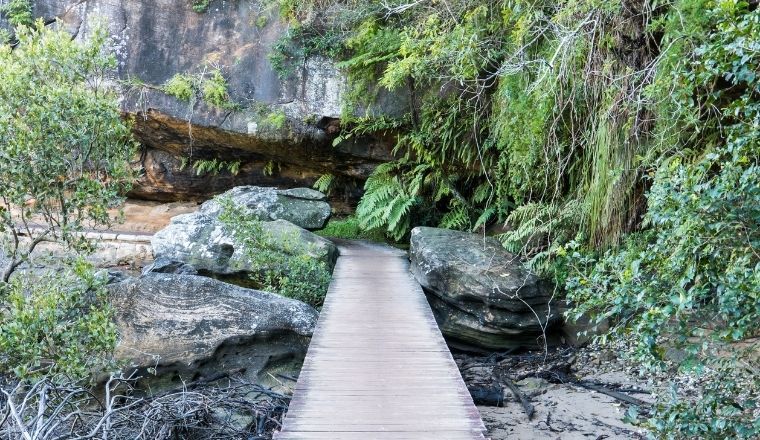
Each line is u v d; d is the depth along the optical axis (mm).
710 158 4789
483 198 12141
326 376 6059
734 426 4465
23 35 7434
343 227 14211
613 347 8539
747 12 5262
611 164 8070
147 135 13500
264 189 12852
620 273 5406
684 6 6543
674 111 6664
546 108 8523
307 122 12727
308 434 4906
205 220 11133
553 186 9992
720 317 5055
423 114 11969
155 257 10930
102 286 6855
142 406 6621
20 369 5559
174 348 7988
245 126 12773
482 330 9680
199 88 12852
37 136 6793
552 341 9844
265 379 8172
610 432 6938
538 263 9719
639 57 7805
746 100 4824
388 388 5785
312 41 12656
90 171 7680
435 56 9953
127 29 13039
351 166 13531
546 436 6930
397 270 10719
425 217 13383
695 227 4535
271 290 9711
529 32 8688
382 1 11656
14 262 7047
